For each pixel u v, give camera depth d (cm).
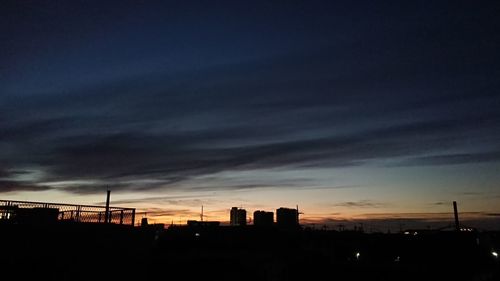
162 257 3175
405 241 5206
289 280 3622
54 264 2112
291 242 5047
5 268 1923
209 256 3453
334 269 4159
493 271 4094
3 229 1975
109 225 2473
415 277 3856
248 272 3312
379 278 3819
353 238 5916
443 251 4741
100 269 2333
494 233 5647
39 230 2106
